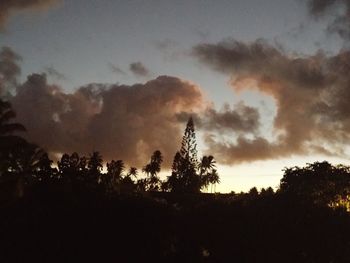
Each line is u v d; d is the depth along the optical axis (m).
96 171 30.28
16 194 28.02
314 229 26.81
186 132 80.62
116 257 24.19
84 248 24.31
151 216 25.89
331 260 25.78
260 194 29.73
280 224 27.02
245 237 26.52
